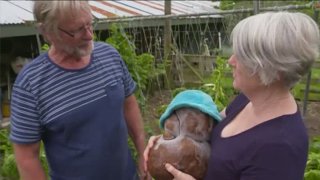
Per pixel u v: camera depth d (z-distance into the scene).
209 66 8.59
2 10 7.56
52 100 2.14
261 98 1.75
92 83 2.21
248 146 1.71
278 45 1.59
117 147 2.33
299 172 1.65
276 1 13.06
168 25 9.10
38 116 2.15
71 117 2.17
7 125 6.90
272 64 1.61
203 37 9.70
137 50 9.06
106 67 2.28
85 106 2.19
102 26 7.98
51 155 2.30
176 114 2.03
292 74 1.64
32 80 2.12
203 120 1.99
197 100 2.03
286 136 1.65
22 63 8.21
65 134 2.21
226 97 5.93
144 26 8.80
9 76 8.17
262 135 1.69
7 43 8.59
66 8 1.92
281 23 1.61
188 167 1.92
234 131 1.83
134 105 2.57
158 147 1.99
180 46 9.74
